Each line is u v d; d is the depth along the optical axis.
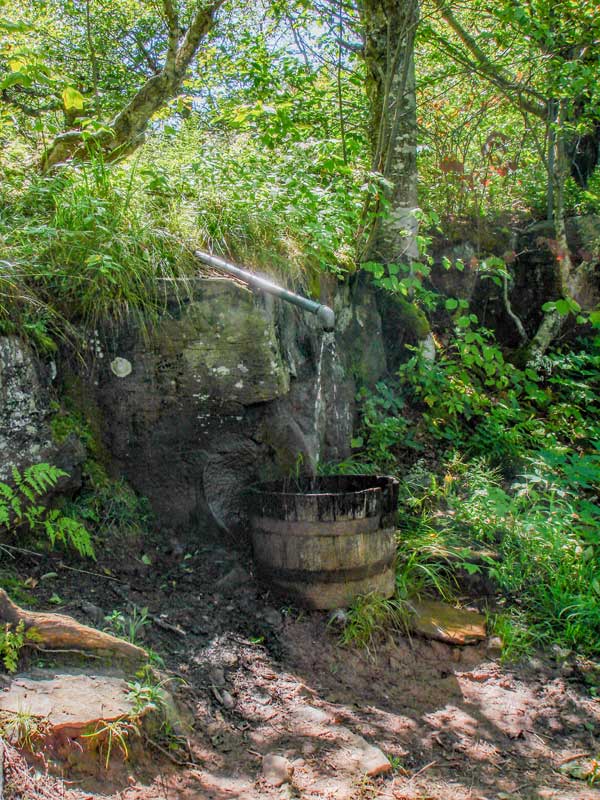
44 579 3.24
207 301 3.72
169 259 3.89
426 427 5.43
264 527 3.56
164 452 3.87
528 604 3.92
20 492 3.25
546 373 6.81
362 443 4.99
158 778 2.33
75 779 2.16
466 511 4.43
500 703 3.19
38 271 3.64
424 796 2.49
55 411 3.47
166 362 3.74
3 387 3.21
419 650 3.43
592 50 6.54
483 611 3.83
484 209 7.52
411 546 4.06
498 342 7.19
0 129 5.14
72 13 10.54
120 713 2.35
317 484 4.07
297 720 2.80
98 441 3.78
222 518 3.93
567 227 7.45
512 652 3.54
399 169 5.99
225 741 2.64
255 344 3.76
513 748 2.89
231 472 4.00
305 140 6.63
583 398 6.48
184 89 7.98
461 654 3.47
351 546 3.45
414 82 6.15
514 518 4.39
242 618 3.41
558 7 6.37
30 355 3.38
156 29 12.07
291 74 7.48
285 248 4.51
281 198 4.75
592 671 3.49
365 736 2.80
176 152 5.11
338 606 3.46
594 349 7.15
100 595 3.26
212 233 4.25
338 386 4.90
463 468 5.05
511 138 7.95
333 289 5.05
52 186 4.15
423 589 3.88
